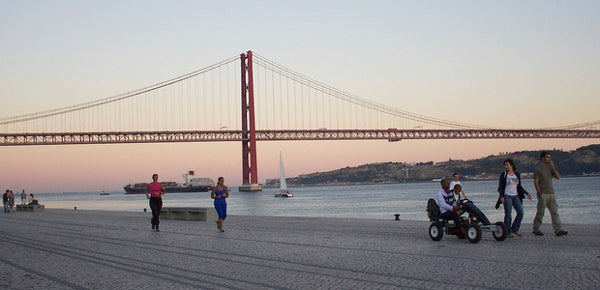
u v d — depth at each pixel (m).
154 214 21.88
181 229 22.23
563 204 68.19
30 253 15.40
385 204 83.81
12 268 12.67
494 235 14.99
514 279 9.54
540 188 15.70
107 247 16.22
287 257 12.99
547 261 11.26
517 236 15.83
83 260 13.59
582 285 8.93
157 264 12.48
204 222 26.38
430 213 15.65
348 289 9.19
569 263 10.95
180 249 15.16
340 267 11.35
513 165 15.69
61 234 21.44
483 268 10.67
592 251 12.52
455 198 15.72
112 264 12.74
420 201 90.62
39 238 19.95
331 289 9.23
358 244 15.13
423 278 9.88
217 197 20.53
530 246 13.66
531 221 38.88
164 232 21.00
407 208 69.69
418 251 13.36
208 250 14.74
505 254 12.39
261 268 11.51
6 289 10.14
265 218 27.77
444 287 9.09
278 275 10.64
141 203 126.69
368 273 10.57
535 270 10.30
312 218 26.52
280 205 90.19
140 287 9.90
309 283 9.77
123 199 184.25
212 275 10.84
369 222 22.67
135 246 16.25
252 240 16.98
